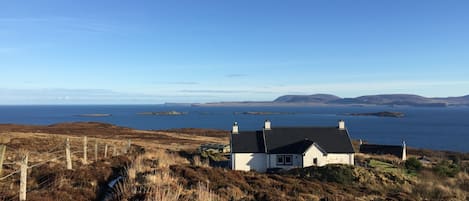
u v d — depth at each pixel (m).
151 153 34.88
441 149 106.19
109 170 20.97
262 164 48.03
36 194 14.12
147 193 12.98
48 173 18.81
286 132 50.91
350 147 47.84
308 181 28.17
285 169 45.69
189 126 179.75
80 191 15.38
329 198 21.09
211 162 51.16
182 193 14.68
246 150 48.00
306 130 51.50
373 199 23.17
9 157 26.59
